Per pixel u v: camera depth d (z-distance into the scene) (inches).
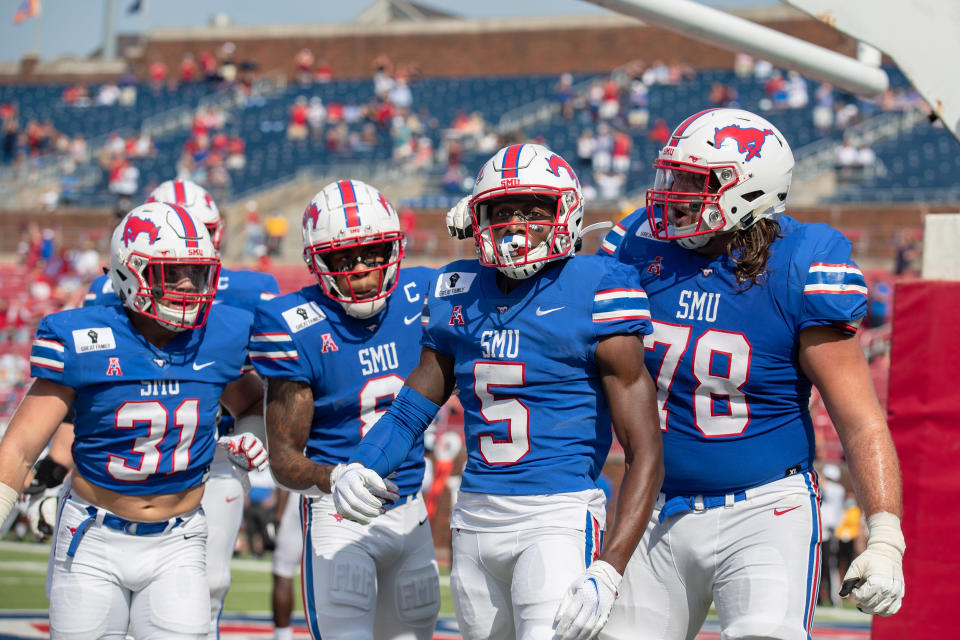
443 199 3545.8
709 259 507.8
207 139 4234.7
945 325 638.5
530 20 4854.8
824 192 3361.2
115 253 570.6
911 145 3523.6
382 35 5017.2
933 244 661.3
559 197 485.1
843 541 1518.2
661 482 473.7
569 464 492.1
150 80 5221.5
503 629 505.0
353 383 596.7
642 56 4714.6
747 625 479.8
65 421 686.5
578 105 4227.4
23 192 4101.9
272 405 594.6
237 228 3654.0
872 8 630.5
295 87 4800.7
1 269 3447.3
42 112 4842.5
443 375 523.2
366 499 487.2
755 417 498.9
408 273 627.5
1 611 1104.2
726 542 498.6
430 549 625.3
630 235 538.6
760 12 4399.6
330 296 591.5
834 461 1866.4
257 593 1374.3
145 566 579.2
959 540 627.2
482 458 503.2
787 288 488.7
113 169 3917.3
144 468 576.1
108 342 572.1
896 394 650.8
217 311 600.7
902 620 633.6
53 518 671.1
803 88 3949.3
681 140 499.2
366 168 3804.1
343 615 582.6
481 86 4694.9
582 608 436.5
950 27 626.8
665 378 508.4
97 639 575.2
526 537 489.4
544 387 492.4
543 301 493.7
